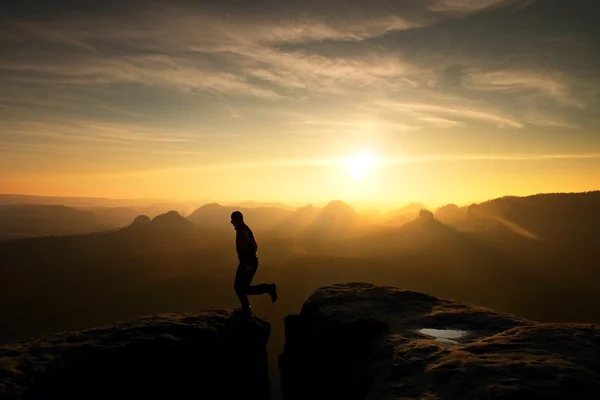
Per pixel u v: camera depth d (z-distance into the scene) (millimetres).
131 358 7945
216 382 9164
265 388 10875
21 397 6141
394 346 7340
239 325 10508
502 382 4984
